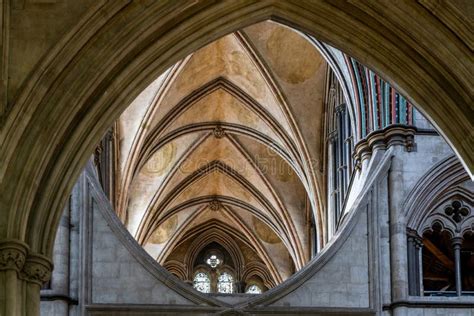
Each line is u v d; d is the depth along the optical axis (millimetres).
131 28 24688
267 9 25875
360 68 36375
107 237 33750
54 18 24172
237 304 33500
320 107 45125
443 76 25203
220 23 25625
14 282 22984
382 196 34906
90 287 33406
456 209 35188
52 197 24250
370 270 34188
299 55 44031
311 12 25766
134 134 45719
